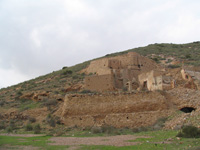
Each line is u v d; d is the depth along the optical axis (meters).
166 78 34.12
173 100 30.73
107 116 29.36
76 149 15.91
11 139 22.56
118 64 51.47
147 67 51.75
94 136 23.73
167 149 14.37
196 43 110.19
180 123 22.89
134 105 29.80
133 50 94.50
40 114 36.59
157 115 28.02
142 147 15.34
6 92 58.34
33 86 56.88
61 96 41.84
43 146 17.73
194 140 16.41
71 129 28.77
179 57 78.81
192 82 34.44
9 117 38.88
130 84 39.94
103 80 41.47
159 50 93.31
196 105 28.94
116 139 20.09
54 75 66.00
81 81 51.06
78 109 31.52
